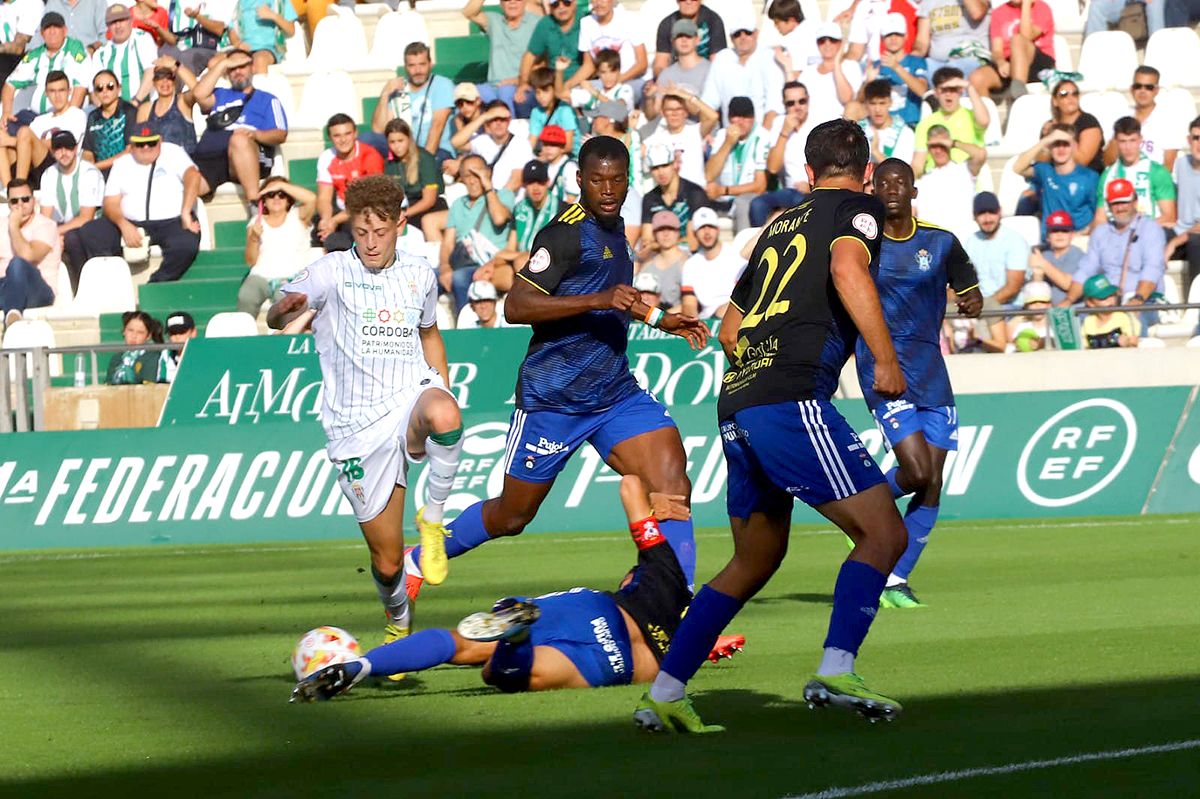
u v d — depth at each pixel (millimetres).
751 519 15820
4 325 60719
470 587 31312
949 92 54375
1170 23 62438
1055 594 27562
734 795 12805
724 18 62562
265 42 69312
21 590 34531
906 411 26969
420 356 20812
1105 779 13109
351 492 20594
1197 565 31562
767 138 56188
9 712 18391
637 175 54594
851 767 13781
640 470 23172
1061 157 52906
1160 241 49812
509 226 55188
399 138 56875
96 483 47156
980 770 13523
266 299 57625
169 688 19859
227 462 46688
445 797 13023
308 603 29812
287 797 13203
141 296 61062
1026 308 46906
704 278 51156
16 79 69688
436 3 70812
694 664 15531
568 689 18453
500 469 45062
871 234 15555
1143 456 43594
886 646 21766
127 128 64188
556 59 61188
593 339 23062
